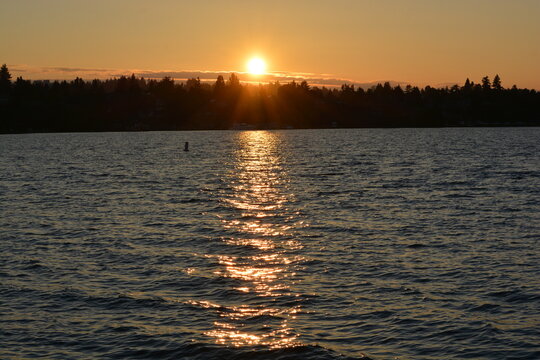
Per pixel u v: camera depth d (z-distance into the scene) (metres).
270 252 31.09
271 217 41.94
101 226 38.62
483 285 24.56
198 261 29.23
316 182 65.44
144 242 33.72
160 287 24.88
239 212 44.28
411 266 27.75
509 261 28.36
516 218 39.72
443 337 19.30
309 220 40.41
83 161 105.81
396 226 37.66
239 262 29.03
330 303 22.67
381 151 131.00
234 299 23.27
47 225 39.00
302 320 20.98
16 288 24.66
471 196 51.19
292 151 137.38
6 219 41.34
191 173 79.44
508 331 19.61
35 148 160.75
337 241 33.56
